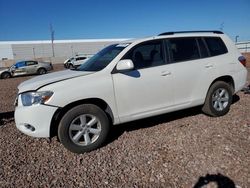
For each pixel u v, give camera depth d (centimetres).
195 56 534
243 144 436
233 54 587
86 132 434
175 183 339
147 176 358
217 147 430
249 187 322
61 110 418
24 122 414
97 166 392
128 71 455
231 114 595
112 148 450
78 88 419
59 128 419
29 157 433
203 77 535
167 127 532
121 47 485
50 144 483
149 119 583
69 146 425
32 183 356
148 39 490
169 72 491
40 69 2664
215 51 565
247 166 367
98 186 343
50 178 366
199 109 633
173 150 429
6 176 376
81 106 424
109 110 449
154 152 426
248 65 1978
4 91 1257
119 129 534
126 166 387
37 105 404
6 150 464
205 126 526
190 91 525
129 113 464
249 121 544
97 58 512
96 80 434
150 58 486
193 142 454
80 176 368
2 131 564
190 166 376
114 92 445
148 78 470
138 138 486
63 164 404
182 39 527
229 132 490
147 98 475
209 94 552
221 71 559
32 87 420
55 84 414
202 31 564
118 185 342
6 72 2420
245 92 817
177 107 513
